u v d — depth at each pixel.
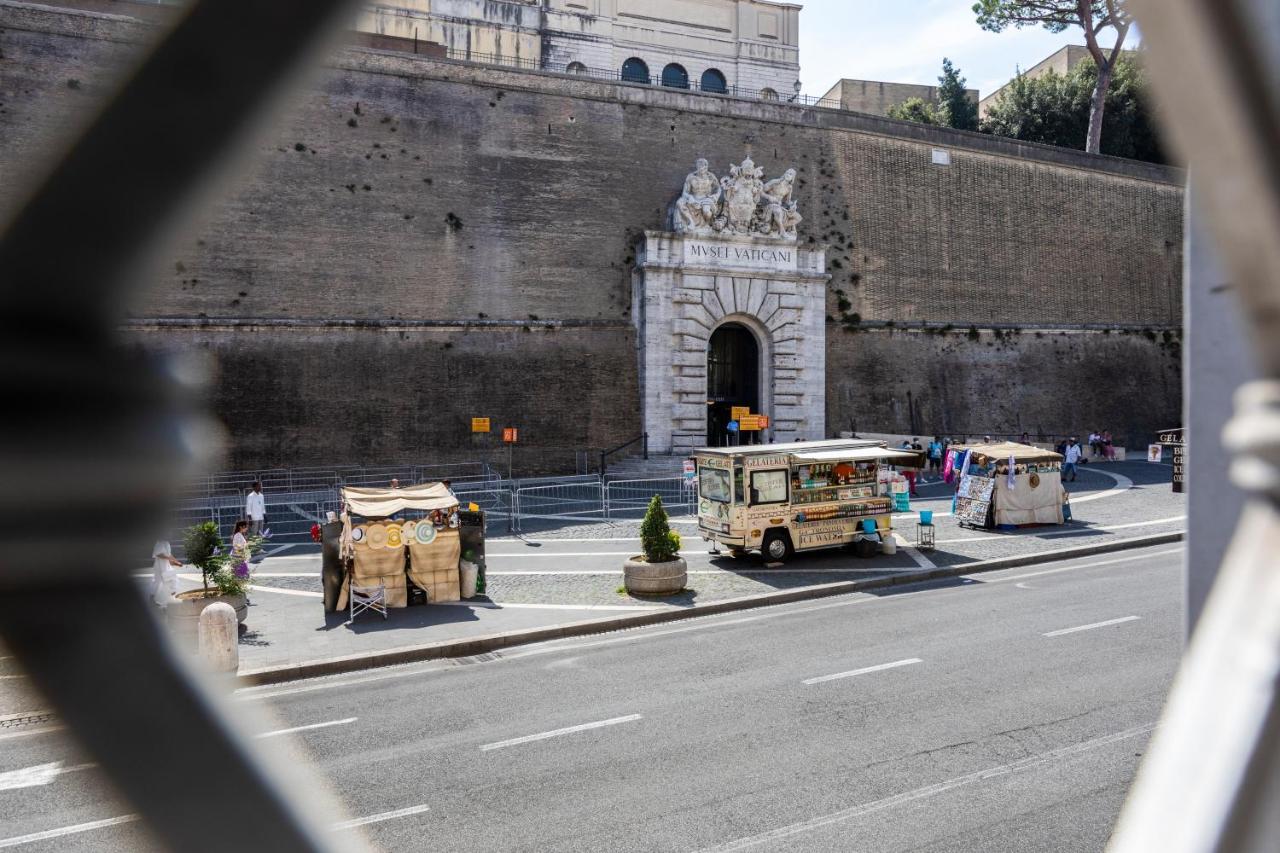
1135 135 61.19
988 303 49.44
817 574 20.83
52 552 0.74
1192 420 2.09
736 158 44.78
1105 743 10.33
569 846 8.25
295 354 35.34
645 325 41.12
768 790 9.32
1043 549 23.48
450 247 38.62
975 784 9.34
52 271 0.78
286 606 18.30
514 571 21.58
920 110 66.94
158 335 33.06
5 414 0.74
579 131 41.66
